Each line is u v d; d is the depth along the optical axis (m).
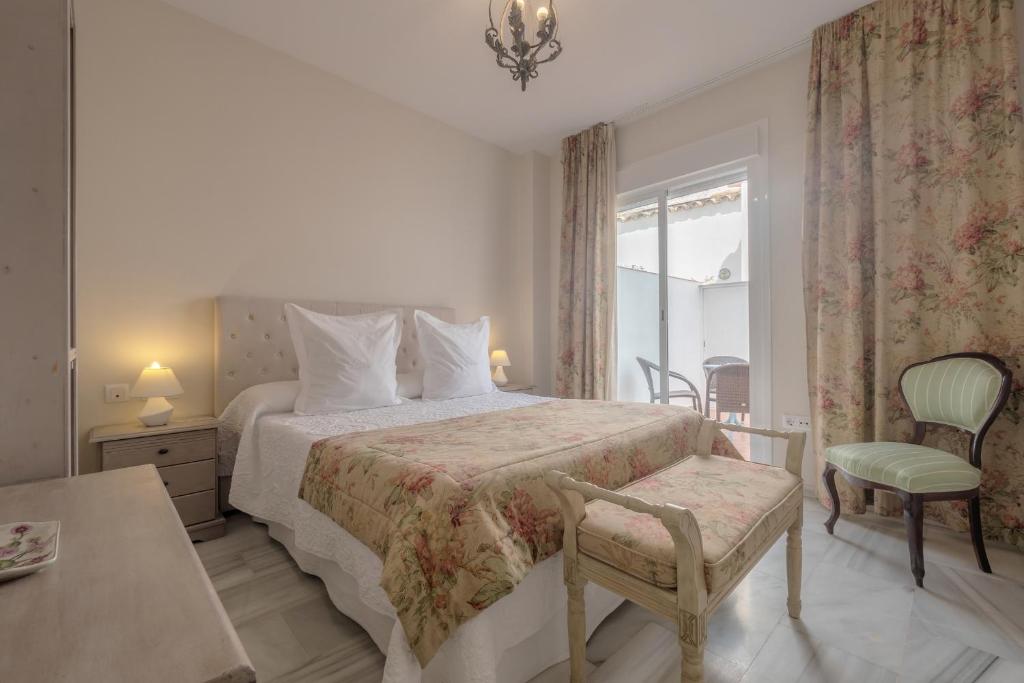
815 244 2.55
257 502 1.99
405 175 3.35
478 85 3.08
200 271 2.44
